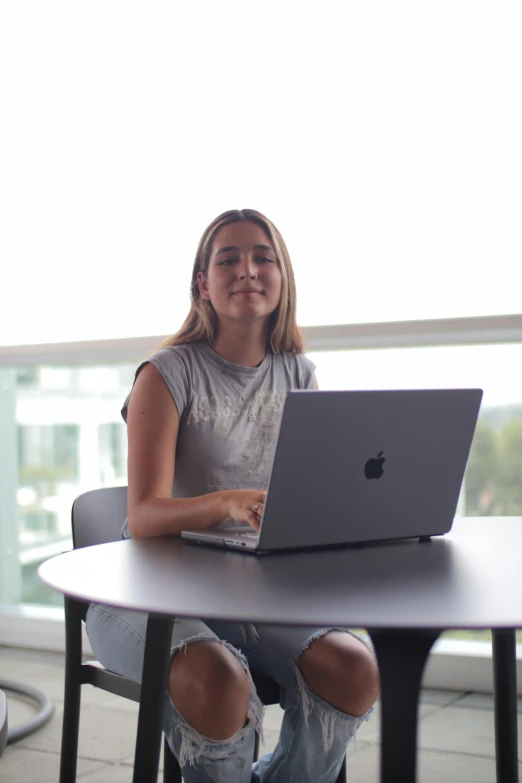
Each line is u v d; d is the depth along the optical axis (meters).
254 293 1.84
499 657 1.57
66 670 1.67
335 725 1.50
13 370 3.38
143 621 1.49
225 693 1.33
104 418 3.21
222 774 1.36
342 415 1.34
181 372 1.78
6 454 3.40
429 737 2.34
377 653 1.02
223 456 1.78
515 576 1.22
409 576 1.22
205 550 1.43
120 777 2.11
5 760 2.21
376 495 1.44
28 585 3.36
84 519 1.73
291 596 1.09
